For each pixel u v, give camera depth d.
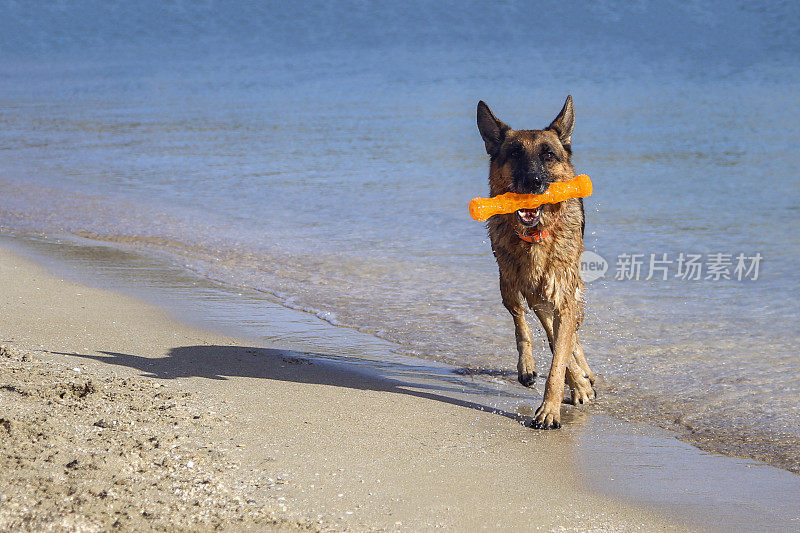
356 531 4.98
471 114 34.75
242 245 14.46
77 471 5.46
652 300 10.95
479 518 5.22
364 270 12.68
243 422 6.71
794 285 11.47
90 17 106.38
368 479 5.73
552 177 7.36
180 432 6.36
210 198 18.92
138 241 14.81
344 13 95.06
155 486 5.38
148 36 94.69
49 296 10.84
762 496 5.64
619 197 18.42
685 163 22.45
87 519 4.85
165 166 23.59
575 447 6.51
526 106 37.09
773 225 15.31
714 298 10.95
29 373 7.48
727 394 7.73
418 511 5.28
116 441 6.03
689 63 54.56
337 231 15.53
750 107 34.56
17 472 5.39
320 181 20.84
